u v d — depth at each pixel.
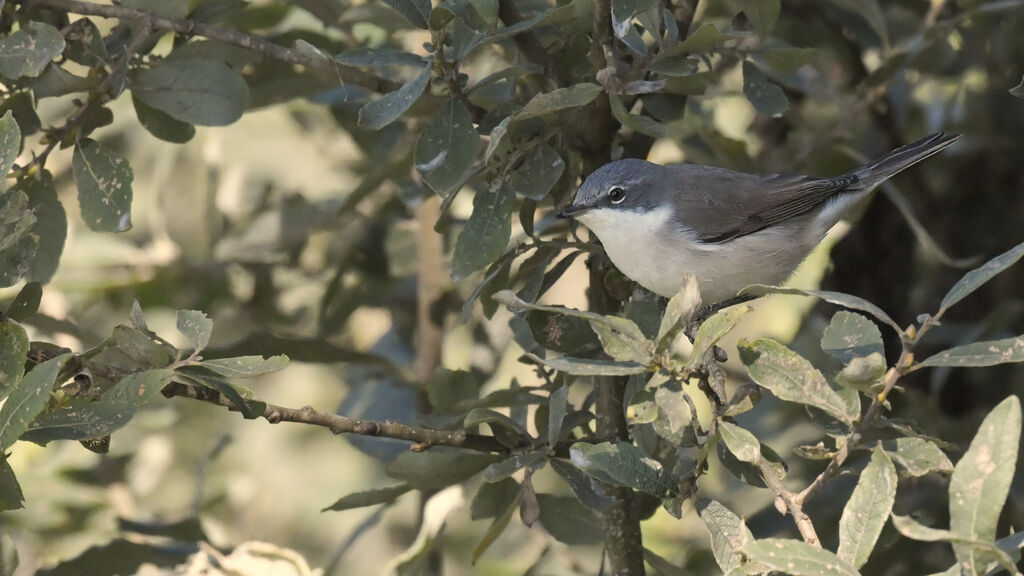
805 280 13.13
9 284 7.29
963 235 11.87
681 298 6.21
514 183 7.98
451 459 8.25
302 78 10.12
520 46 8.21
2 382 6.49
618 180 9.12
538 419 8.63
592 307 9.48
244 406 6.86
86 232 12.52
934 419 10.89
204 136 12.70
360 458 14.27
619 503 8.44
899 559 10.23
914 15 11.91
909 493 10.77
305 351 9.44
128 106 13.02
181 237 12.30
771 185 10.61
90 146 8.25
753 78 8.83
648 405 6.75
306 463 14.17
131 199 8.23
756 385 6.97
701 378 7.11
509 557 12.48
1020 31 11.43
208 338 6.79
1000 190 11.77
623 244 9.20
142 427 12.47
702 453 6.82
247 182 13.51
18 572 10.79
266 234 12.39
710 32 7.67
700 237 10.20
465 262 7.82
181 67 8.38
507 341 11.58
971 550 5.37
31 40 7.64
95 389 6.83
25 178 8.24
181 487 12.95
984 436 5.46
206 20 8.91
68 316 11.08
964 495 5.42
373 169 11.89
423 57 7.92
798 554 5.53
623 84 7.59
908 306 11.91
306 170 13.71
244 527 13.52
